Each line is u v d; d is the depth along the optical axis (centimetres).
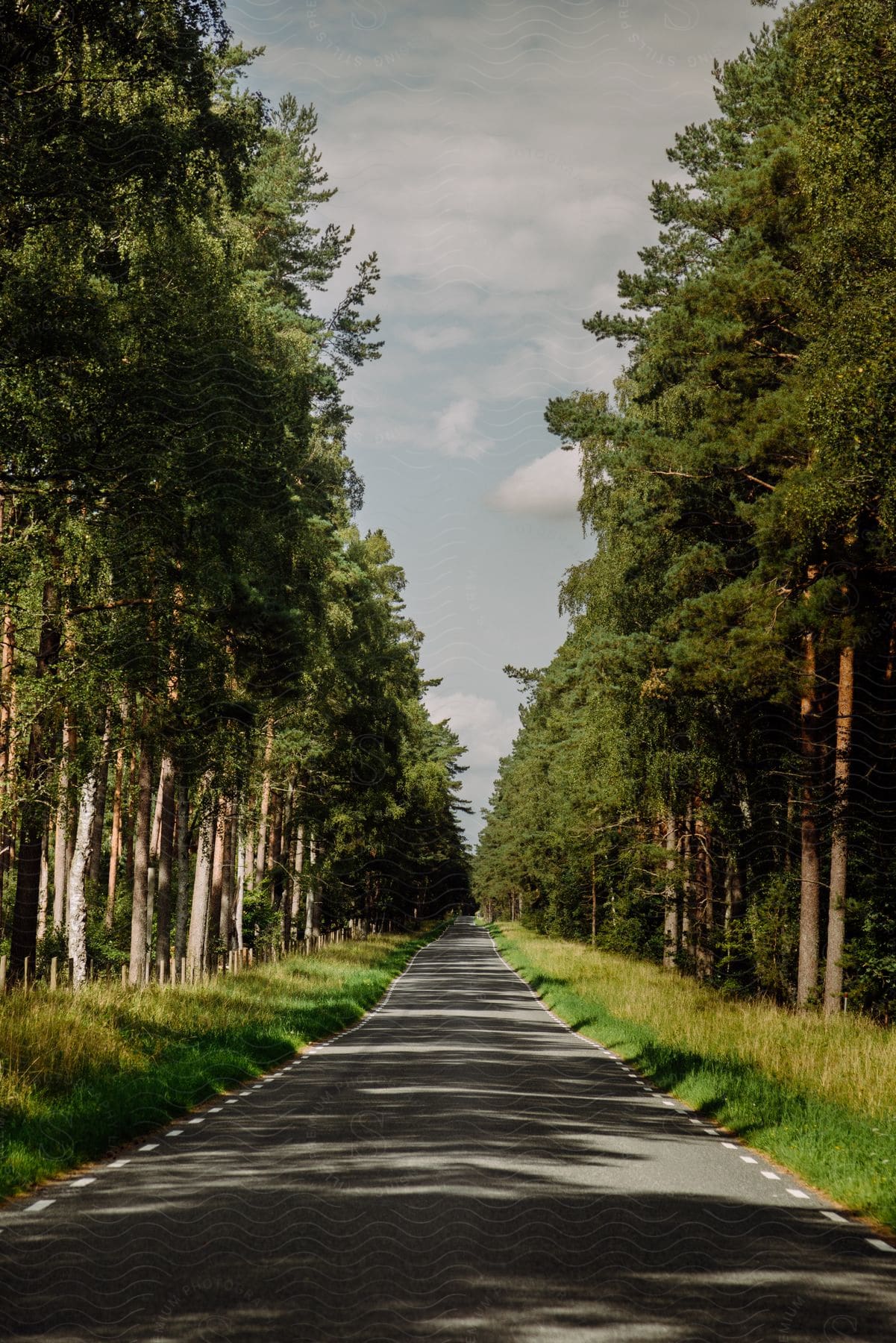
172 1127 1287
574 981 4288
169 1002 2217
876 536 2398
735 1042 2158
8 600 2333
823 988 2777
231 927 3872
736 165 3086
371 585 4791
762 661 2566
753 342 2767
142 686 2602
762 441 2548
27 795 2425
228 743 2947
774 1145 1252
